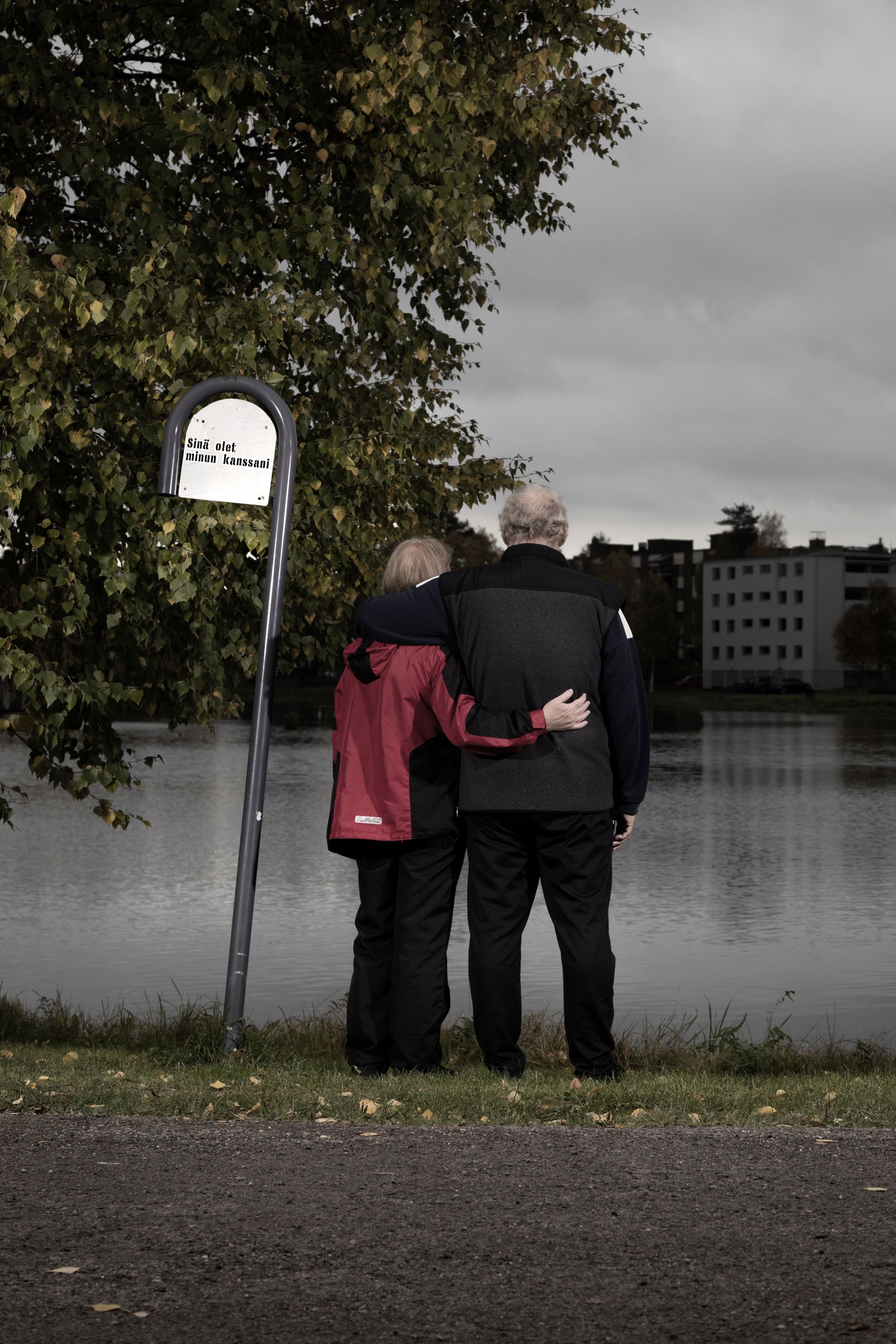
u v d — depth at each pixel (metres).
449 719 5.43
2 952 13.50
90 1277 3.13
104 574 7.88
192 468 6.11
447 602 5.55
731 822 27.28
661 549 183.62
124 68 9.80
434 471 10.25
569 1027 5.68
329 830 5.75
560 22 10.30
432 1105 4.85
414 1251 3.29
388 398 10.30
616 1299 3.01
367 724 5.68
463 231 9.37
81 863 20.83
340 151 9.45
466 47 10.26
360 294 9.95
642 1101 5.09
